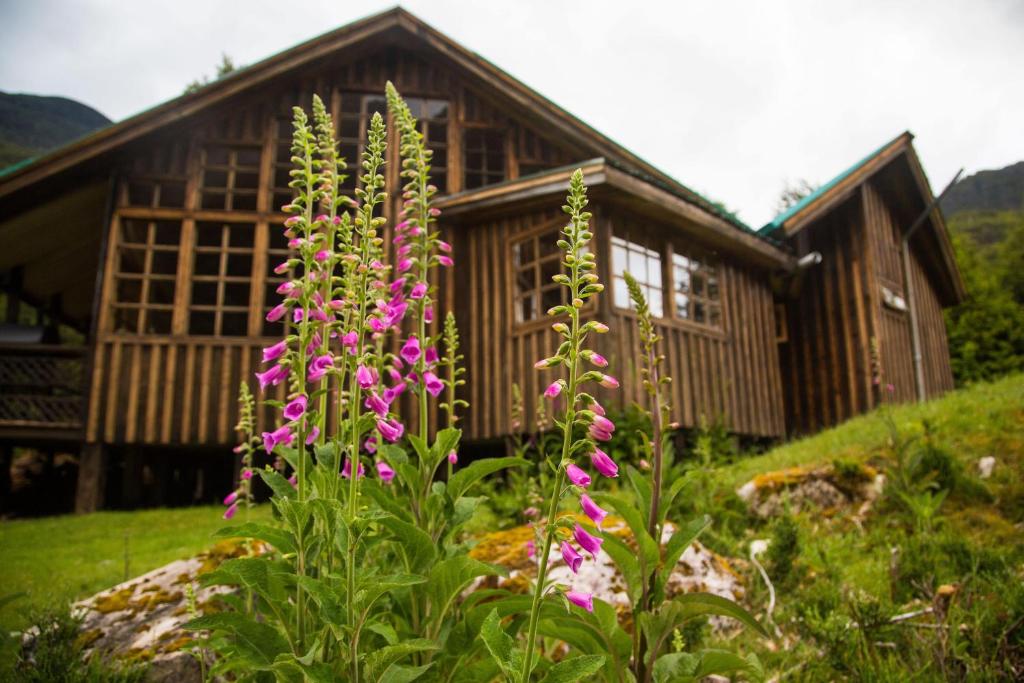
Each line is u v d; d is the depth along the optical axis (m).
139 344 10.29
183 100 10.48
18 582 4.93
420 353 2.40
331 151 2.41
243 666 2.11
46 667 2.75
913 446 5.79
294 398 2.15
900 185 14.98
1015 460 5.35
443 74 12.25
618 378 9.16
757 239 11.63
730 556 4.55
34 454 15.20
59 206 11.30
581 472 1.60
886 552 4.44
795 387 14.38
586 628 2.05
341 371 2.16
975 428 6.11
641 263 10.20
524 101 11.72
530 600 2.02
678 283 10.93
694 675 2.04
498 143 12.74
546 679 1.50
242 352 10.38
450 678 1.99
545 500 3.89
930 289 17.41
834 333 13.83
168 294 14.12
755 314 12.61
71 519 8.77
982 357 22.83
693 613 2.03
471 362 10.76
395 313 2.43
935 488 5.19
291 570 2.08
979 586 3.62
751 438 12.05
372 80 11.98
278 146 11.55
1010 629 3.12
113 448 11.17
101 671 2.84
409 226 2.54
